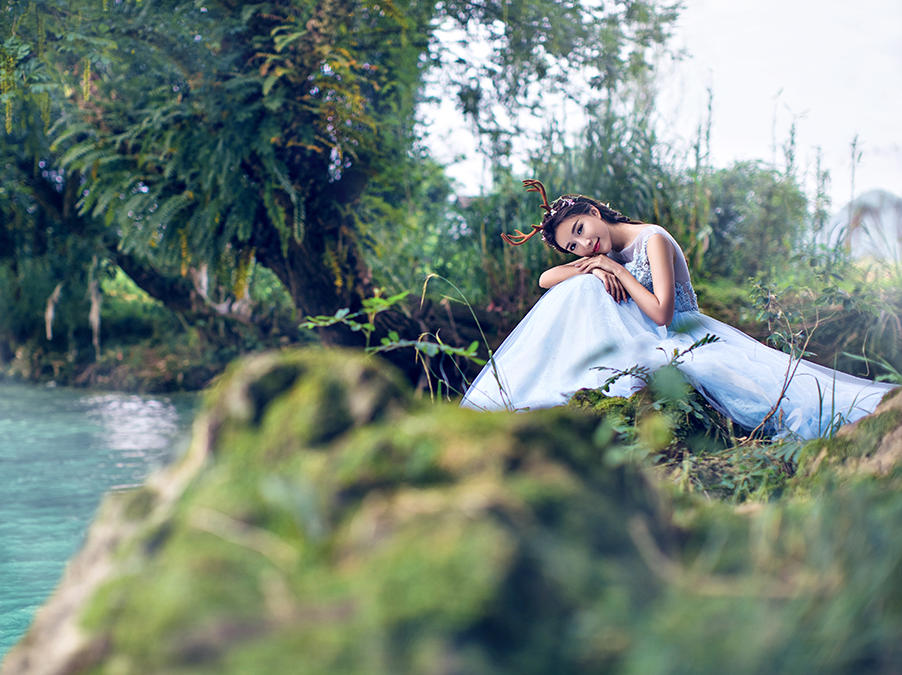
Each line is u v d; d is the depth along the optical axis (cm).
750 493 236
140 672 79
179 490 107
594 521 92
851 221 715
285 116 776
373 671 74
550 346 367
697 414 307
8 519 443
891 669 80
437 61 922
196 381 1255
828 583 91
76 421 877
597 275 384
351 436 107
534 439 102
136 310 1550
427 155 1009
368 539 88
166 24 726
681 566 98
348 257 870
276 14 765
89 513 458
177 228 806
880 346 557
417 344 276
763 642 79
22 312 1442
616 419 305
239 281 856
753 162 948
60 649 86
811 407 324
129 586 89
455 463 97
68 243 1346
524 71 929
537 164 933
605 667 77
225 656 78
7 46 677
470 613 77
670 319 370
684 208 922
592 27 904
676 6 898
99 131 786
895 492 119
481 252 919
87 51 695
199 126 778
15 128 1055
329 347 880
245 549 90
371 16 817
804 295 609
